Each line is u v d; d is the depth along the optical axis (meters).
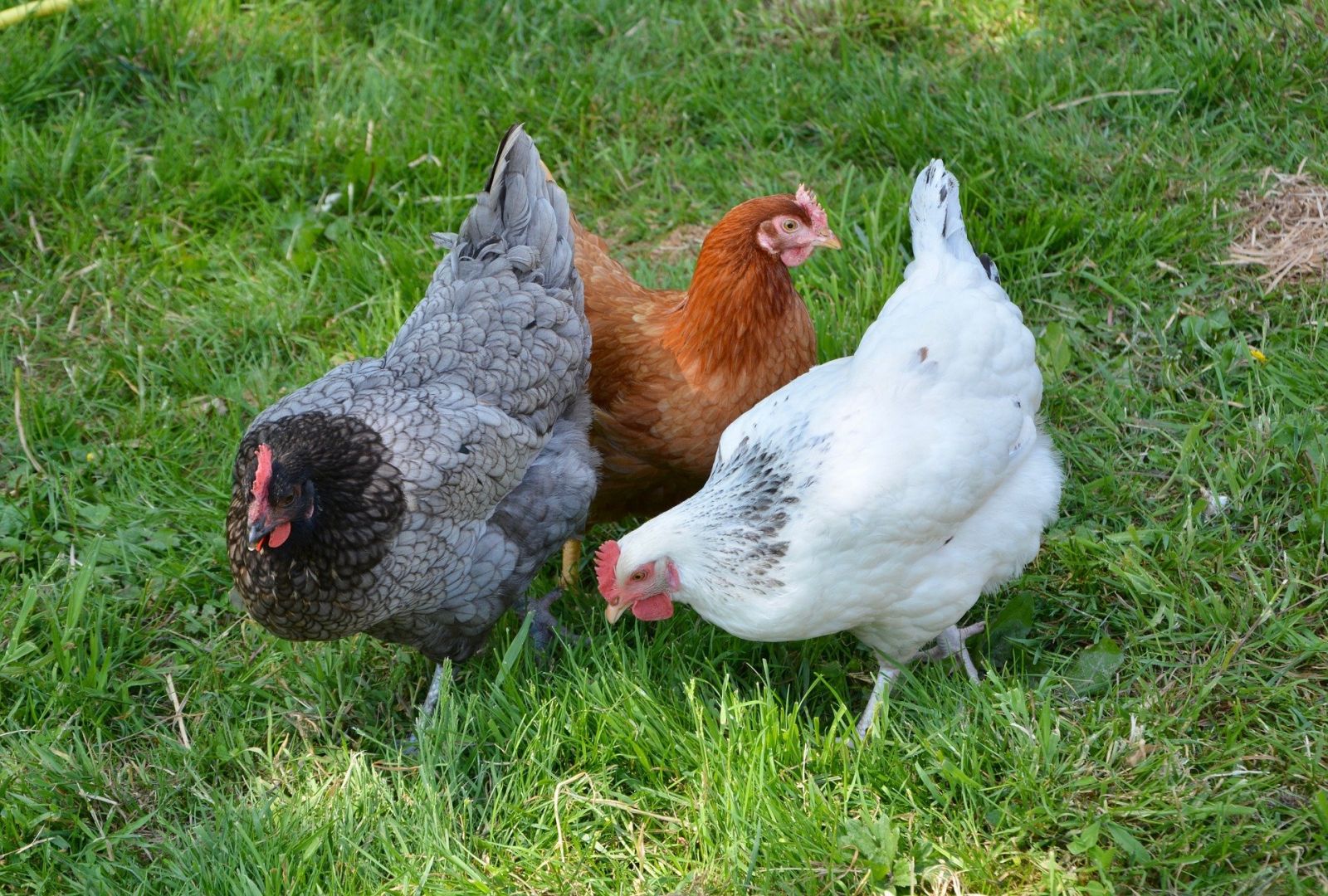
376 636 1.88
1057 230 2.21
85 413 2.13
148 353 2.19
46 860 1.78
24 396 2.12
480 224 1.92
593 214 2.34
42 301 2.23
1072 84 2.35
